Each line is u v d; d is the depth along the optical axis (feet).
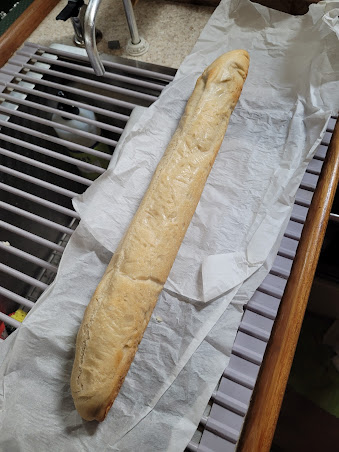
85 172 1.82
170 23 1.79
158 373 1.13
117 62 1.70
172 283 1.24
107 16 1.85
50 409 1.11
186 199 1.26
